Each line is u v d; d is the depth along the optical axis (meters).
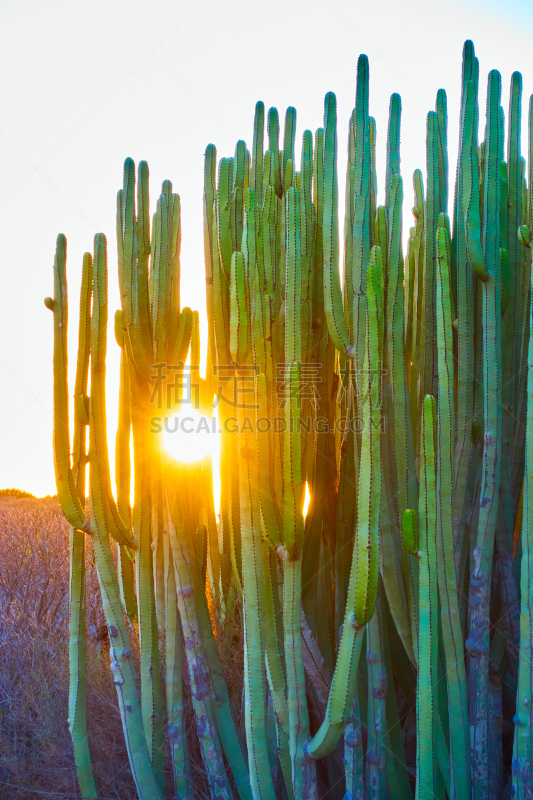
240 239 1.67
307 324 1.56
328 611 1.71
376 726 1.47
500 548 1.56
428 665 1.24
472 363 1.48
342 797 1.68
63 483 1.62
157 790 1.64
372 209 1.57
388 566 1.45
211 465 2.14
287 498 1.29
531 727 1.24
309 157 1.67
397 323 1.46
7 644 2.72
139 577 1.70
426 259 1.65
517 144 1.63
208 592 2.43
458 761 1.33
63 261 1.69
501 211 1.56
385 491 1.46
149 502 1.72
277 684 1.41
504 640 1.54
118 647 1.63
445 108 1.65
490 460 1.39
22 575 3.52
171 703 1.67
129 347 1.72
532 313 1.26
